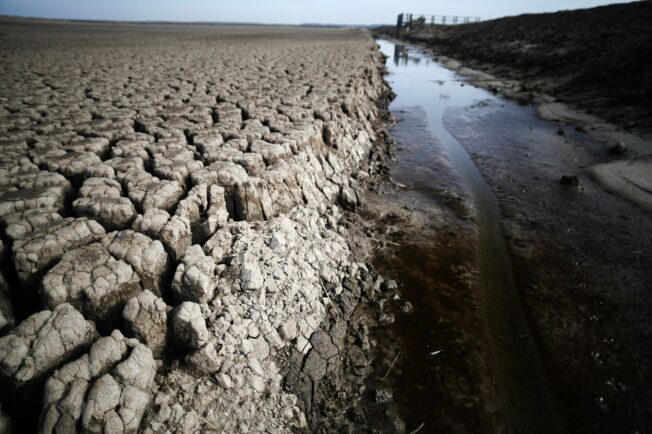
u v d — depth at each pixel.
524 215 6.50
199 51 20.94
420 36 61.09
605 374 3.64
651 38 15.00
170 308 3.04
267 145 5.42
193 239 3.85
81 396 2.28
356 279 4.61
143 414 2.50
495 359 3.80
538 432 3.16
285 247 4.09
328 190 6.00
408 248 5.49
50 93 8.03
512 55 26.00
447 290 4.70
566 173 8.27
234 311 3.27
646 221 6.26
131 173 4.19
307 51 22.61
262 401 2.96
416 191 7.31
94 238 3.24
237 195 4.39
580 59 18.44
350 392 3.37
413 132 11.23
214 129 5.95
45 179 3.93
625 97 12.54
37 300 2.89
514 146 10.15
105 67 12.68
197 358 2.86
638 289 4.70
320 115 7.52
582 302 4.51
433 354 3.80
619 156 9.16
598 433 3.16
